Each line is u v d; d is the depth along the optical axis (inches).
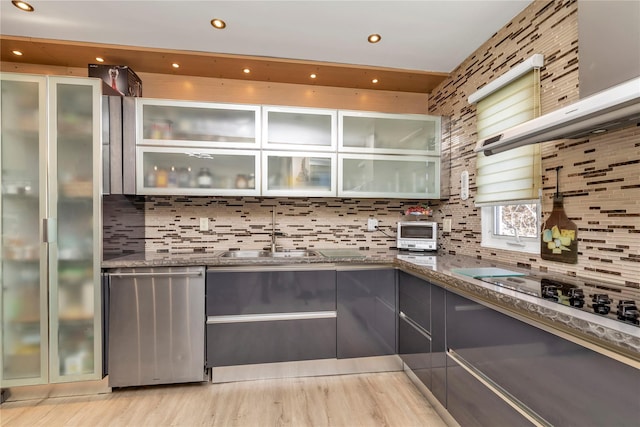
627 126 49.1
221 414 69.1
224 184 92.8
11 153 72.7
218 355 80.4
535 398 41.4
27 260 72.9
